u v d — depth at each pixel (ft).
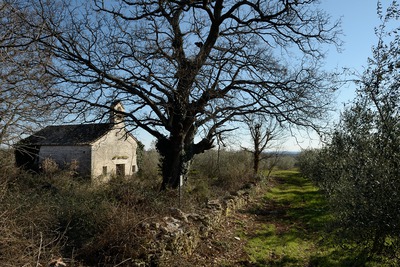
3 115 21.97
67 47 43.39
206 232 29.86
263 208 52.24
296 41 53.52
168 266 21.54
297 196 65.05
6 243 16.72
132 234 21.94
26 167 68.08
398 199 17.54
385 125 20.03
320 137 46.09
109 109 50.52
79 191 38.01
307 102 49.01
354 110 26.71
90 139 89.71
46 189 37.65
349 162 24.71
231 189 61.93
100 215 24.18
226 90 50.72
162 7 47.06
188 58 47.16
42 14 31.89
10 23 21.65
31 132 25.89
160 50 44.60
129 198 31.17
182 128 51.21
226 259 26.12
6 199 21.99
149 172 81.87
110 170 94.32
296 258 27.20
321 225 37.99
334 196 28.04
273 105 48.44
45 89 30.60
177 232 24.00
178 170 52.34
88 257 21.20
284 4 48.93
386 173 18.78
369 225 19.25
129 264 20.36
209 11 50.78
